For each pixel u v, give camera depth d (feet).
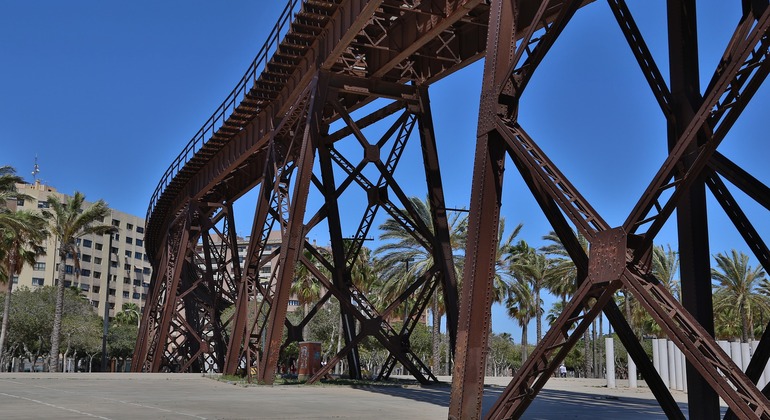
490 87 37.01
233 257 123.44
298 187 75.10
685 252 32.07
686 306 31.76
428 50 75.46
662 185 27.22
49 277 439.63
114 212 504.43
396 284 161.79
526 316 210.59
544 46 34.78
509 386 32.78
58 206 202.39
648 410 57.82
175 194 138.10
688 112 32.63
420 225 78.43
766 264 32.65
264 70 82.89
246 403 53.88
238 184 122.21
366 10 62.80
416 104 77.56
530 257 203.21
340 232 84.74
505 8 37.83
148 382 83.76
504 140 35.83
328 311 274.57
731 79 25.30
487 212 36.47
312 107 74.49
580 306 30.53
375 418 43.55
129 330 343.05
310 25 72.43
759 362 30.53
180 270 127.65
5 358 277.44
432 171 77.46
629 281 27.73
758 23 24.75
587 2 51.34
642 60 35.68
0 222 164.86
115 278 499.92
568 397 74.95
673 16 33.81
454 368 37.06
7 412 44.42
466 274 36.94
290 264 76.74
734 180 31.45
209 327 142.20
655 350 112.37
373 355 304.50
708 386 30.86
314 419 42.60
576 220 30.76
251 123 99.55
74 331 271.90
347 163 82.89
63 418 40.88
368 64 76.84
